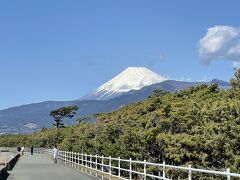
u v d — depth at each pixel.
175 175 35.09
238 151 31.66
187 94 55.81
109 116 70.06
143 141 41.22
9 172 39.06
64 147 80.62
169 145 36.50
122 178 28.34
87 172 39.25
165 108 43.22
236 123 32.31
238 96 37.66
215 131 33.44
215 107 34.47
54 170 42.50
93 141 56.94
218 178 31.66
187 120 40.41
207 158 33.91
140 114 55.12
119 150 42.44
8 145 176.25
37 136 144.50
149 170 37.81
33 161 65.62
